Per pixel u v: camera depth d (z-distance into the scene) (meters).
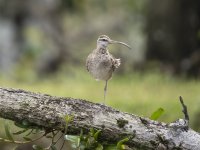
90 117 7.00
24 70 21.44
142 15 22.36
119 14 25.52
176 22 19.83
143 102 14.00
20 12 24.06
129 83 17.20
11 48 23.62
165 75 18.66
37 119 7.04
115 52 20.19
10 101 7.04
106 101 14.20
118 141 7.04
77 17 25.86
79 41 24.86
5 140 7.30
